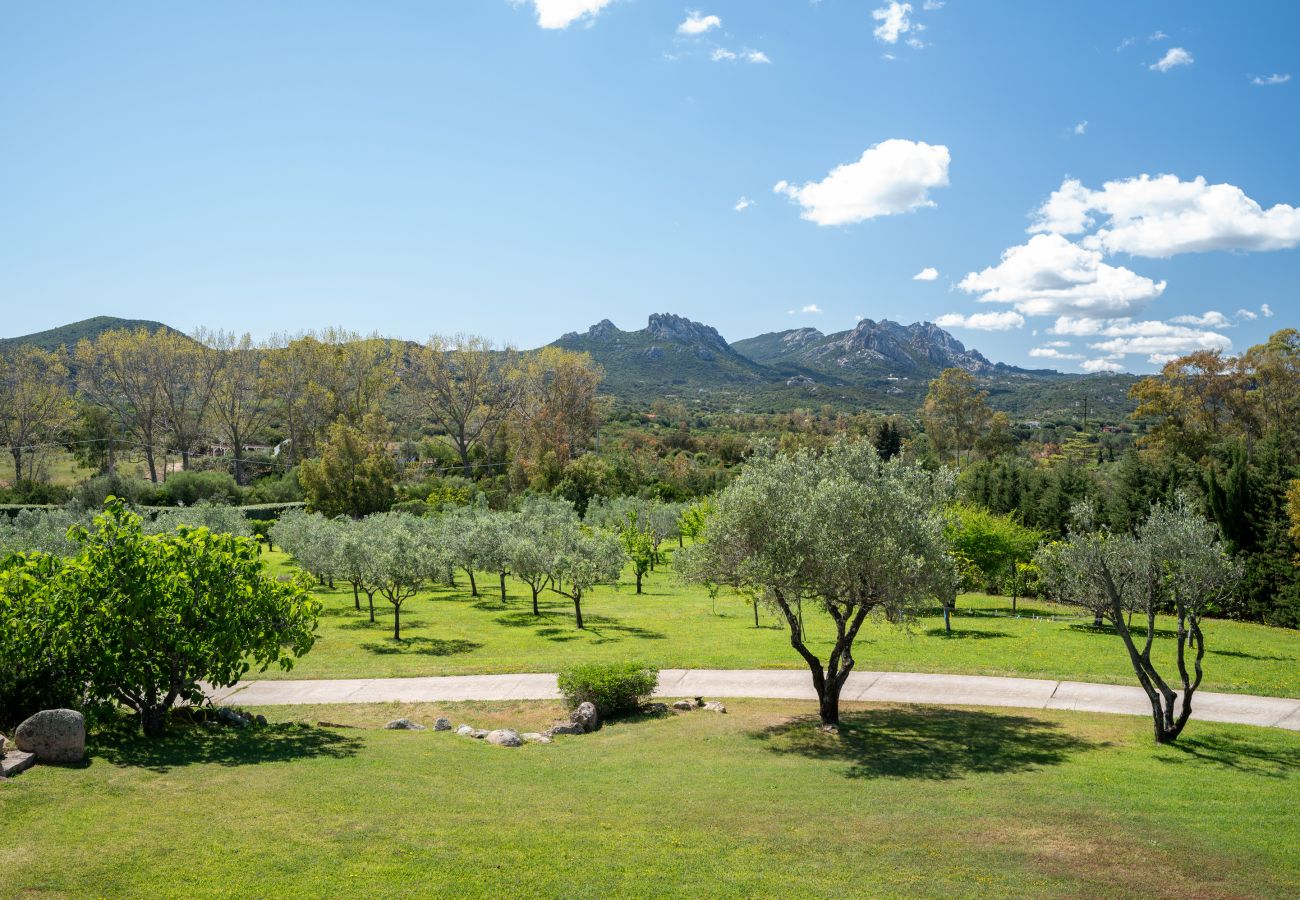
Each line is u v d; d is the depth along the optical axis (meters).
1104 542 15.55
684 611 35.41
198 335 89.50
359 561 31.28
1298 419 59.47
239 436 93.62
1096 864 8.61
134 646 12.13
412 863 7.91
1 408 78.56
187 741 12.22
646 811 10.31
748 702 18.38
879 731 15.42
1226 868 8.53
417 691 19.64
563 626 30.98
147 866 7.42
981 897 7.71
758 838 9.28
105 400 87.75
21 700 11.60
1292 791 11.44
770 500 15.30
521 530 38.88
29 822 8.23
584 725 16.02
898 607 14.88
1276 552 32.53
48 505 63.91
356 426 93.06
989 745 14.33
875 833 9.54
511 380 100.06
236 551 13.19
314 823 8.84
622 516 58.06
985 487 49.31
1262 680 19.94
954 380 101.38
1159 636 27.31
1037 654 23.30
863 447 16.38
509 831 9.12
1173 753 13.74
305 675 21.33
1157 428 64.94
